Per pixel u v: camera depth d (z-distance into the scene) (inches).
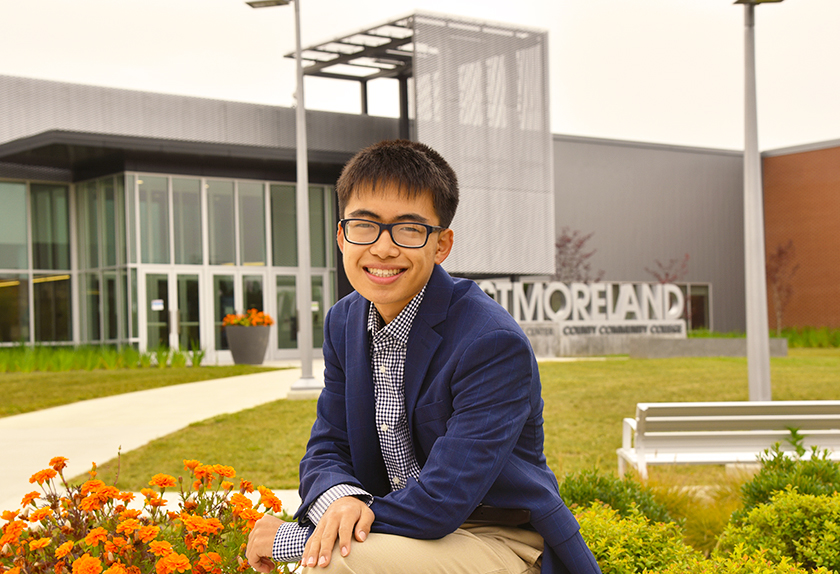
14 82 810.8
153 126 859.4
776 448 157.9
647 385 497.4
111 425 353.1
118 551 89.2
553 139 1222.3
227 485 109.1
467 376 74.0
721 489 187.9
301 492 82.7
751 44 323.9
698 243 1318.9
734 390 470.3
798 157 1302.9
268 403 418.0
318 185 914.1
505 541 76.4
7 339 828.0
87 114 836.6
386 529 70.4
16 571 87.3
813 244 1284.4
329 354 87.0
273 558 75.7
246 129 893.8
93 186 840.3
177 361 712.4
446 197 78.4
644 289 912.3
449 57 885.2
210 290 843.4
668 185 1300.4
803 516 125.9
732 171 1349.7
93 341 845.2
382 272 76.4
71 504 101.9
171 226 823.7
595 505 122.7
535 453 79.7
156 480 106.0
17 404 437.7
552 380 530.0
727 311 1333.7
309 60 932.0
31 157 789.2
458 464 71.0
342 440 85.1
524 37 936.3
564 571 77.0
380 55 907.4
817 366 676.7
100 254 834.8
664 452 207.9
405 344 79.0
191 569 92.8
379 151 77.7
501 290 858.1
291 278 894.4
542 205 952.9
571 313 887.1
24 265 837.8
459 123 895.1
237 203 863.7
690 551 116.3
